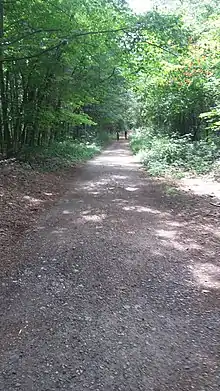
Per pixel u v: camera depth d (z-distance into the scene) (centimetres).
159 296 415
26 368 293
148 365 296
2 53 1070
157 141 2038
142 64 1360
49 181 1191
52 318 370
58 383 276
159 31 1116
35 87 1420
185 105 1845
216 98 1669
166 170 1405
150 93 2245
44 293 423
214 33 1321
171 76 1614
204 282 452
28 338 336
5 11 1205
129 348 319
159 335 339
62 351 315
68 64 1436
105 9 1227
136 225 703
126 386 272
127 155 2642
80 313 379
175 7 1839
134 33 1136
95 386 272
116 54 1298
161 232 657
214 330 347
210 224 699
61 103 1845
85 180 1308
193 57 1396
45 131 1823
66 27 1142
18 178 1111
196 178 1234
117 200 945
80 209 838
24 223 709
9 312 382
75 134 3184
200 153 1531
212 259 526
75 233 648
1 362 301
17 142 1479
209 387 271
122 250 561
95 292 425
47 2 1154
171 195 975
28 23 1154
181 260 522
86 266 499
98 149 2966
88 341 330
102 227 687
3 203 814
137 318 369
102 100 2378
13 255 541
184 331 345
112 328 351
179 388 271
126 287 438
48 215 779
